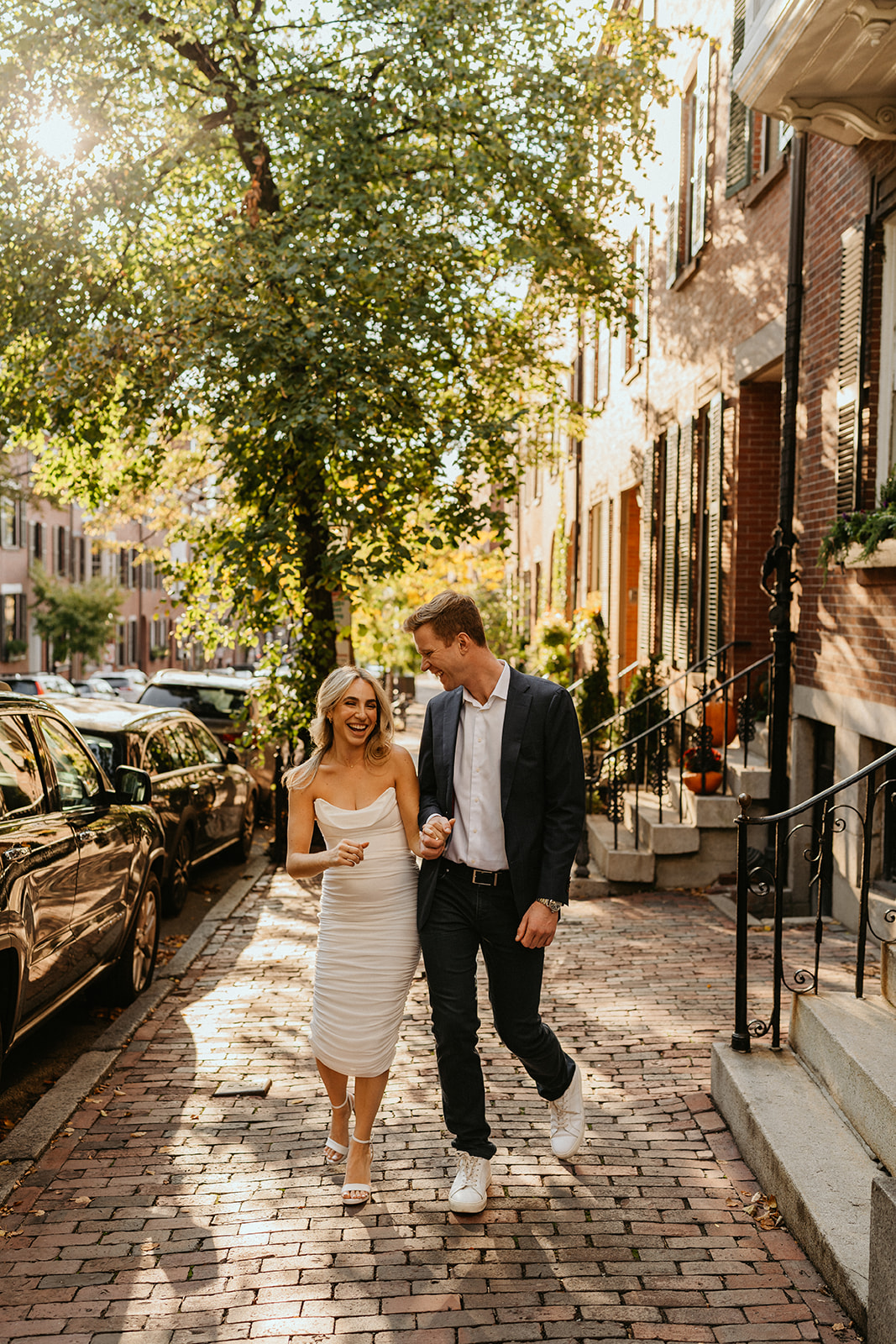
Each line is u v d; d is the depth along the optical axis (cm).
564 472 2397
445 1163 444
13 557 4412
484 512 1115
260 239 1025
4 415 1155
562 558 2397
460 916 397
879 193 716
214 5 1083
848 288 756
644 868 941
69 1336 333
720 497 1124
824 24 605
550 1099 423
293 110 1055
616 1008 634
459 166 1069
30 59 1034
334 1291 354
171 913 946
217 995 691
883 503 700
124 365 1067
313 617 1197
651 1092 512
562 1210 403
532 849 388
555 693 394
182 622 1341
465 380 1195
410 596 2153
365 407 994
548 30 1127
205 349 988
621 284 1291
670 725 1278
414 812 404
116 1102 519
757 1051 492
